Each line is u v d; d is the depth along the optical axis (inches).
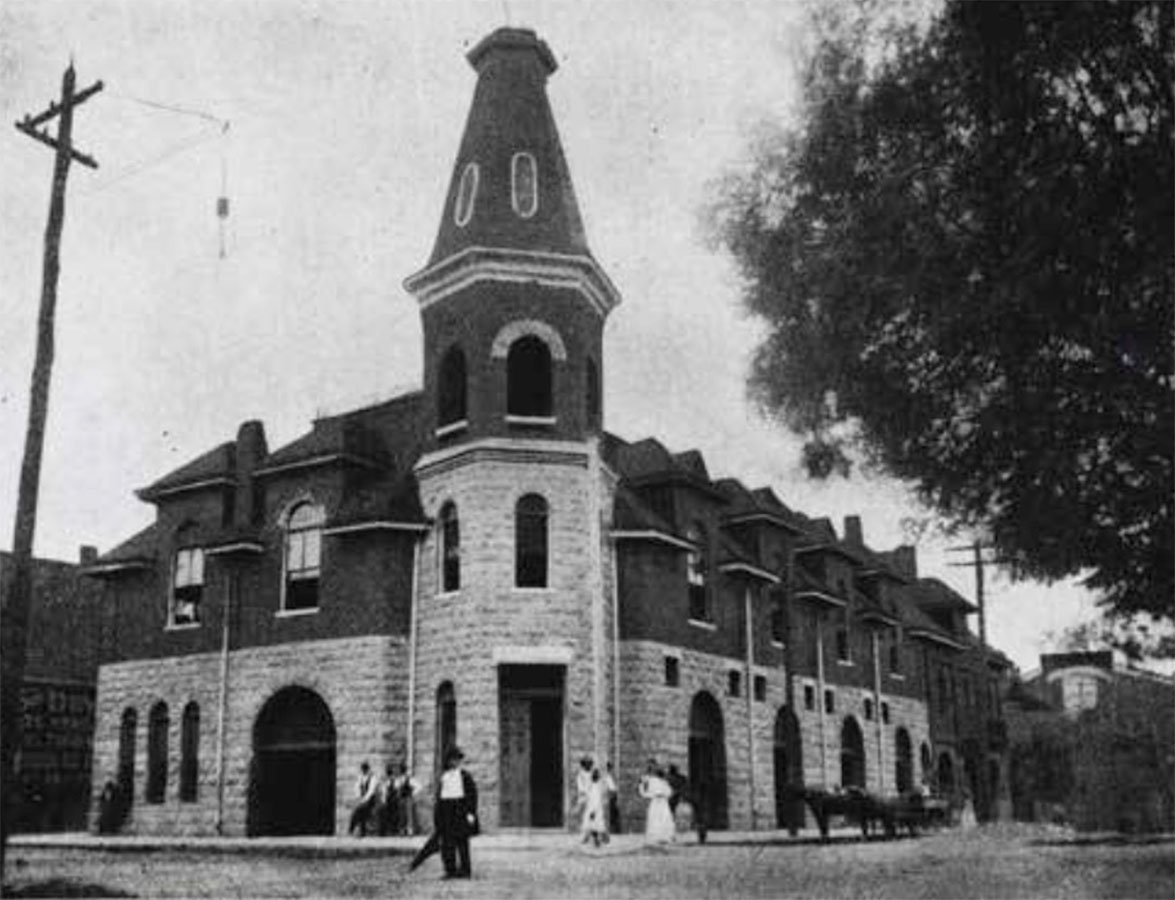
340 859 914.1
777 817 1521.9
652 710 1261.1
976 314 666.2
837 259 713.6
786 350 749.9
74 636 1764.3
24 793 1642.5
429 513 1277.1
